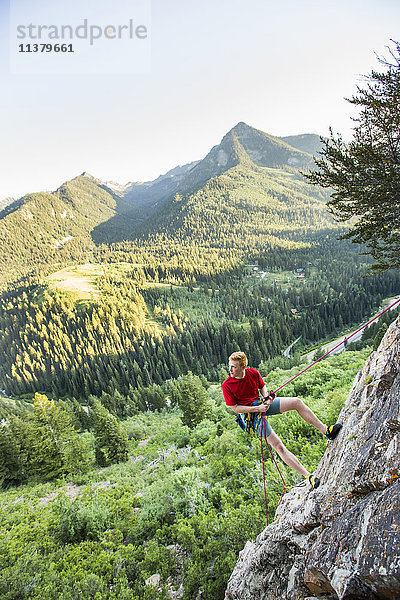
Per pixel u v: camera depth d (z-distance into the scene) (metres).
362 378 4.77
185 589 10.52
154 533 15.77
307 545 4.22
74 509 18.12
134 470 28.84
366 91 8.30
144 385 100.19
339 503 3.86
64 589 11.80
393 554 2.71
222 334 118.00
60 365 133.88
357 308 124.75
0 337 178.75
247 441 20.38
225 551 11.25
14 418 41.28
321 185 9.78
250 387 4.99
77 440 34.66
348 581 3.01
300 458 13.46
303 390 27.02
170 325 154.62
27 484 32.59
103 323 157.75
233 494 15.13
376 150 8.49
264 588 5.30
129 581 12.39
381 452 3.54
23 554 15.36
